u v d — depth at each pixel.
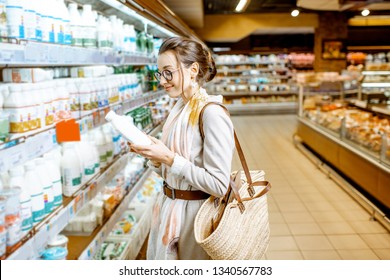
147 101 4.12
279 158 7.80
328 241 4.12
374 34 14.95
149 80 4.55
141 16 3.12
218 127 1.74
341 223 4.57
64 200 2.16
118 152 3.24
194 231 1.69
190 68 1.83
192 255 1.89
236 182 1.88
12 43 1.51
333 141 6.40
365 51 14.73
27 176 1.81
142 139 1.78
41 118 1.83
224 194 1.75
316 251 3.91
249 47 16.47
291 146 8.95
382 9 12.29
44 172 1.92
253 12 13.41
